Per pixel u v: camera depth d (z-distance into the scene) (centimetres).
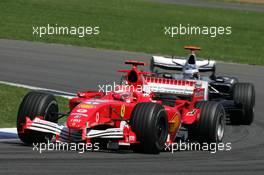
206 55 9412
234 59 9231
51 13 12119
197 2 17200
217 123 3800
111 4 14538
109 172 2853
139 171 2930
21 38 9462
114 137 3316
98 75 7244
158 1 16400
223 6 16700
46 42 9344
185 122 3738
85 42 9638
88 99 3600
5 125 4256
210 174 2977
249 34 11994
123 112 3556
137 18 12725
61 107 5122
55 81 6656
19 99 5262
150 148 3400
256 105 6081
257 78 7769
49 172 2777
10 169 2792
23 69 7225
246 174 3038
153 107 3400
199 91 4284
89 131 3341
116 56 8675
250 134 4625
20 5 12644
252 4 17825
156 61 5294
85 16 12225
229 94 5109
